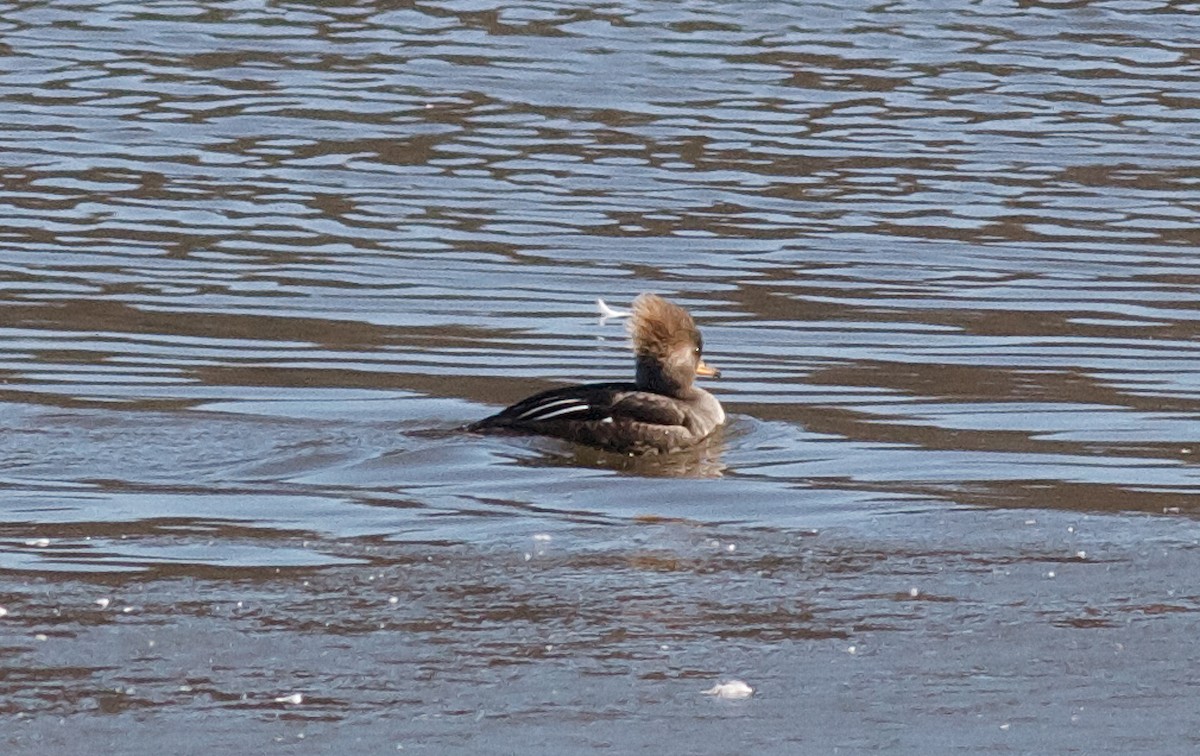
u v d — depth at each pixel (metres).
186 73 28.08
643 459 14.52
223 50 29.39
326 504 13.09
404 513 12.93
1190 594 11.32
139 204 22.03
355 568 11.66
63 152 24.11
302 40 30.08
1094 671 10.20
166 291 18.98
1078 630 10.74
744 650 10.41
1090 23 31.59
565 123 25.84
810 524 12.77
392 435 14.81
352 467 14.00
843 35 30.64
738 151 24.59
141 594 11.09
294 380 16.42
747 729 9.45
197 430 14.80
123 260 19.97
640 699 9.77
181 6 32.09
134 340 17.39
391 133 25.28
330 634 10.55
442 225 21.53
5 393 15.69
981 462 14.42
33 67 28.16
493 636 10.56
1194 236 21.34
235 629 10.59
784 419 15.65
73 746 9.12
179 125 25.45
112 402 15.55
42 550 11.90
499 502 13.28
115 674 9.94
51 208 21.80
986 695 9.88
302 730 9.34
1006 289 19.45
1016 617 10.92
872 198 22.69
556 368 17.12
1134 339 17.89
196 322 18.02
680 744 9.27
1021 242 21.08
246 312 18.39
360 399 15.96
